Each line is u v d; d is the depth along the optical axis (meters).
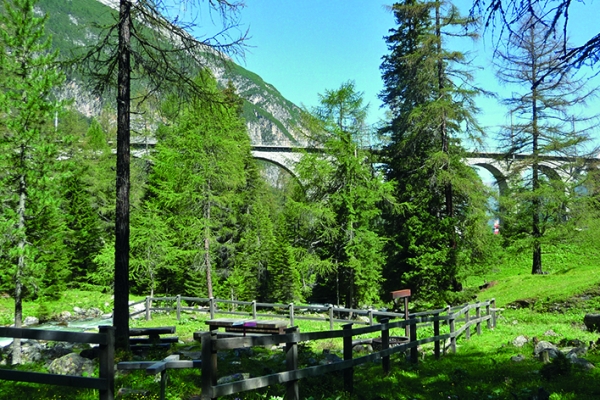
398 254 30.44
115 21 11.24
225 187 29.17
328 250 29.80
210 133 26.02
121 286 10.89
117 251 10.99
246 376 7.74
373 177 30.08
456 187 26.70
